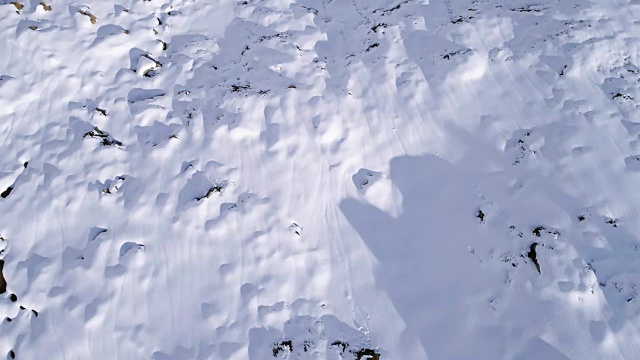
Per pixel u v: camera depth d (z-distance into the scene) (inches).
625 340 163.5
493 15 256.1
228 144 228.8
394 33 261.6
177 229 205.6
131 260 196.7
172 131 231.6
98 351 180.1
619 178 196.1
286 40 264.5
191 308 188.9
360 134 232.7
